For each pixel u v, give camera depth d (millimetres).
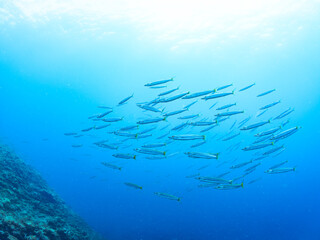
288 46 35438
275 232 32781
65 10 28391
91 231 11594
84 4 26891
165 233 24547
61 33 34750
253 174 64812
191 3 26672
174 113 7980
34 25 32531
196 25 30453
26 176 10695
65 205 12188
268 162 68312
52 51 42531
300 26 29359
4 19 31016
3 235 5062
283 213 51375
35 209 7918
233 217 39531
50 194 10523
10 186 8148
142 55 41938
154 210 38375
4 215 5719
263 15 27516
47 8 28000
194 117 8938
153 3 26734
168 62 44375
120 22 30891
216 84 52938
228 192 53188
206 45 35844
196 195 45312
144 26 31906
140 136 8172
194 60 42344
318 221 40219
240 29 30516
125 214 33406
